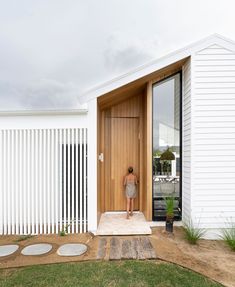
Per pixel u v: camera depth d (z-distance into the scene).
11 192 5.80
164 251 4.60
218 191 5.59
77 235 5.52
